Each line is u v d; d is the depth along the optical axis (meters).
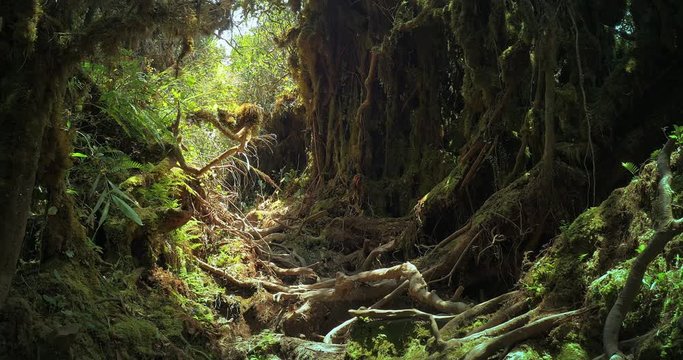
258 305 5.61
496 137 6.43
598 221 4.08
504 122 6.38
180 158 6.09
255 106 6.61
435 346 4.05
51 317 3.55
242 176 10.62
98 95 5.21
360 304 5.84
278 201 9.81
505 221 5.61
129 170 5.49
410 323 4.60
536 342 3.56
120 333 3.88
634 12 5.70
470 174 6.57
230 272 6.02
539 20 5.85
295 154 11.36
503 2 6.27
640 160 5.41
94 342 3.66
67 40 3.21
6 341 3.14
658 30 5.53
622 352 3.13
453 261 5.81
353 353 4.58
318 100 9.26
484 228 5.69
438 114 7.88
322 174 9.26
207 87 9.65
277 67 11.88
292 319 5.50
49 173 3.74
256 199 10.14
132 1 3.61
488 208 5.82
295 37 9.05
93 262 4.28
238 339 5.11
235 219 7.21
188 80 7.39
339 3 8.68
